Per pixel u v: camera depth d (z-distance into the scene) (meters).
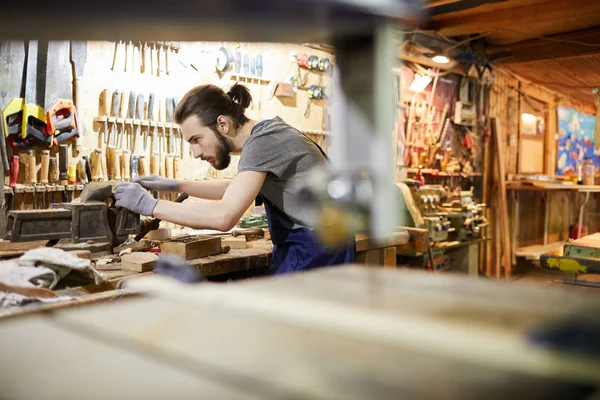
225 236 2.90
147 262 2.05
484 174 6.68
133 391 0.43
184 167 4.00
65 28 0.53
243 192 2.14
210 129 2.33
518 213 7.44
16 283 1.45
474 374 0.45
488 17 5.15
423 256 4.73
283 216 2.30
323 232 0.86
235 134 2.39
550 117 8.32
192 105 2.31
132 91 3.67
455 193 5.36
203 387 0.43
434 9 5.13
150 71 3.78
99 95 3.53
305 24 0.61
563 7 4.76
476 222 5.25
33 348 0.52
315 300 0.68
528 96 7.68
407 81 5.50
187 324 0.58
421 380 0.44
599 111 3.87
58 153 3.33
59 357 0.50
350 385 0.43
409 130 5.55
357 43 0.67
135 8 0.52
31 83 3.15
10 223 2.20
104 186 2.32
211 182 2.82
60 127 3.27
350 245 2.32
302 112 4.89
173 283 0.79
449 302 0.66
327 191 0.81
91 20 0.52
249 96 2.44
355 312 0.62
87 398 0.41
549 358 0.48
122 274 1.97
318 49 4.86
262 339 0.54
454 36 5.81
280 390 0.43
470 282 0.77
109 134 3.59
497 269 6.81
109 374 0.46
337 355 0.50
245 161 2.20
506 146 7.25
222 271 2.34
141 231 2.44
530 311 0.63
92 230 2.28
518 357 0.49
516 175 7.46
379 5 0.63
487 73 6.59
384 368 0.47
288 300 0.68
